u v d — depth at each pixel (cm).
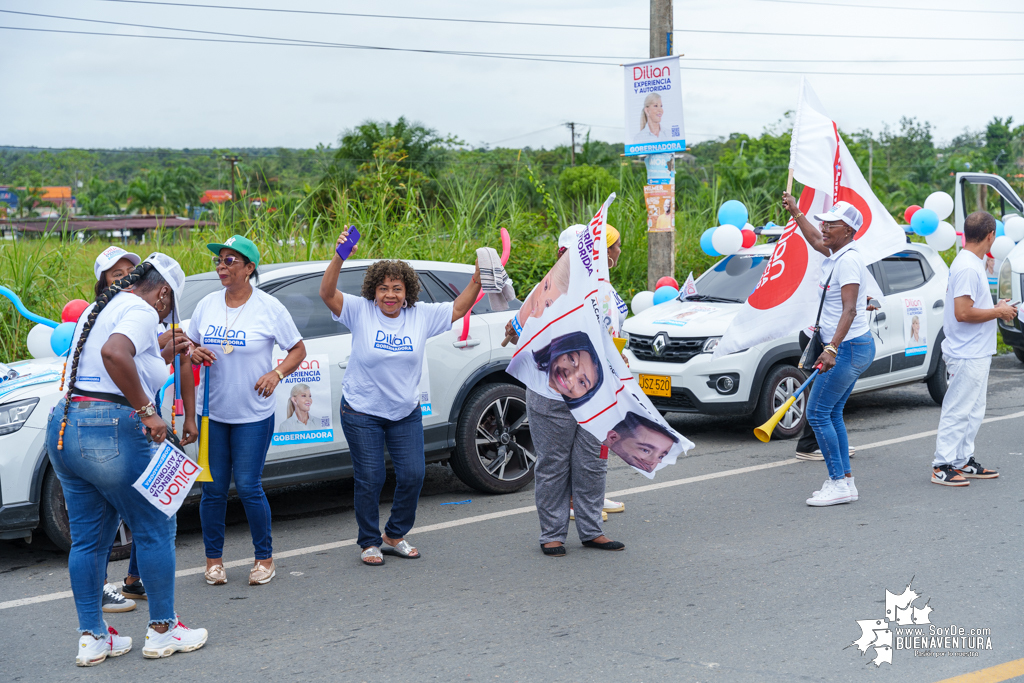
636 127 1106
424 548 544
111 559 530
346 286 612
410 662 380
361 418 505
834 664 367
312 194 1162
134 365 363
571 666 371
